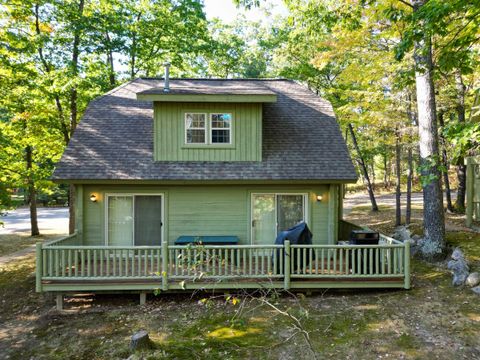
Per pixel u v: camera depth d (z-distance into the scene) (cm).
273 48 2612
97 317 794
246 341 654
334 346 623
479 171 1332
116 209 1034
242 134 1066
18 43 1305
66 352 655
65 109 1673
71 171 980
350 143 2714
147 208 1039
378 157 4072
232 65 2858
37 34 1352
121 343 671
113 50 1683
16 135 1617
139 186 1031
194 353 617
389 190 3594
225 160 1063
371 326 687
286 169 1031
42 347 680
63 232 2023
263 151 1096
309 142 1133
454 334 638
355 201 2809
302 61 2102
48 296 948
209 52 2039
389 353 593
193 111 1060
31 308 880
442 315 709
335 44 1452
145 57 1867
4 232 2028
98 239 1023
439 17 643
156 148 1052
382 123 1451
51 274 821
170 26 1784
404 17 804
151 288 830
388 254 841
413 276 927
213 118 1067
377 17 1203
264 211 1057
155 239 1040
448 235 1143
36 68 1499
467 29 766
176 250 837
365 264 838
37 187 1827
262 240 1057
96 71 1608
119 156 1048
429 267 977
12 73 1376
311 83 2159
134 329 725
